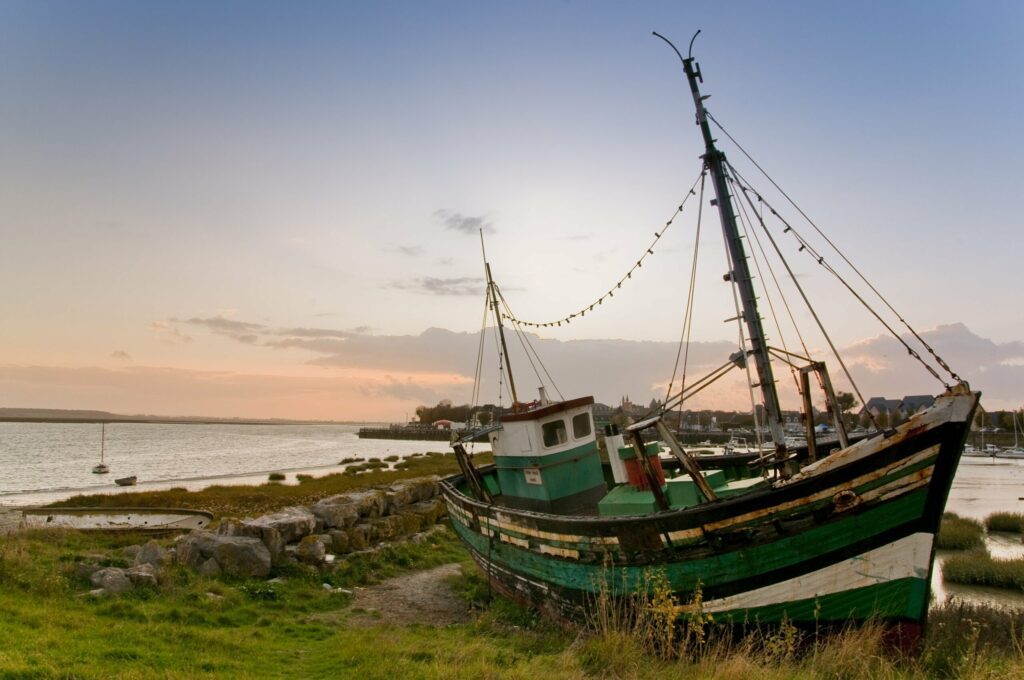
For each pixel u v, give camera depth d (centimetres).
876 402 11700
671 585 890
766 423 1114
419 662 776
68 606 911
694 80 1095
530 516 1112
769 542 814
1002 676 639
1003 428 11106
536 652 876
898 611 775
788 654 736
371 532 1847
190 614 986
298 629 1017
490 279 1809
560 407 1384
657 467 1052
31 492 3744
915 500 762
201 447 11606
